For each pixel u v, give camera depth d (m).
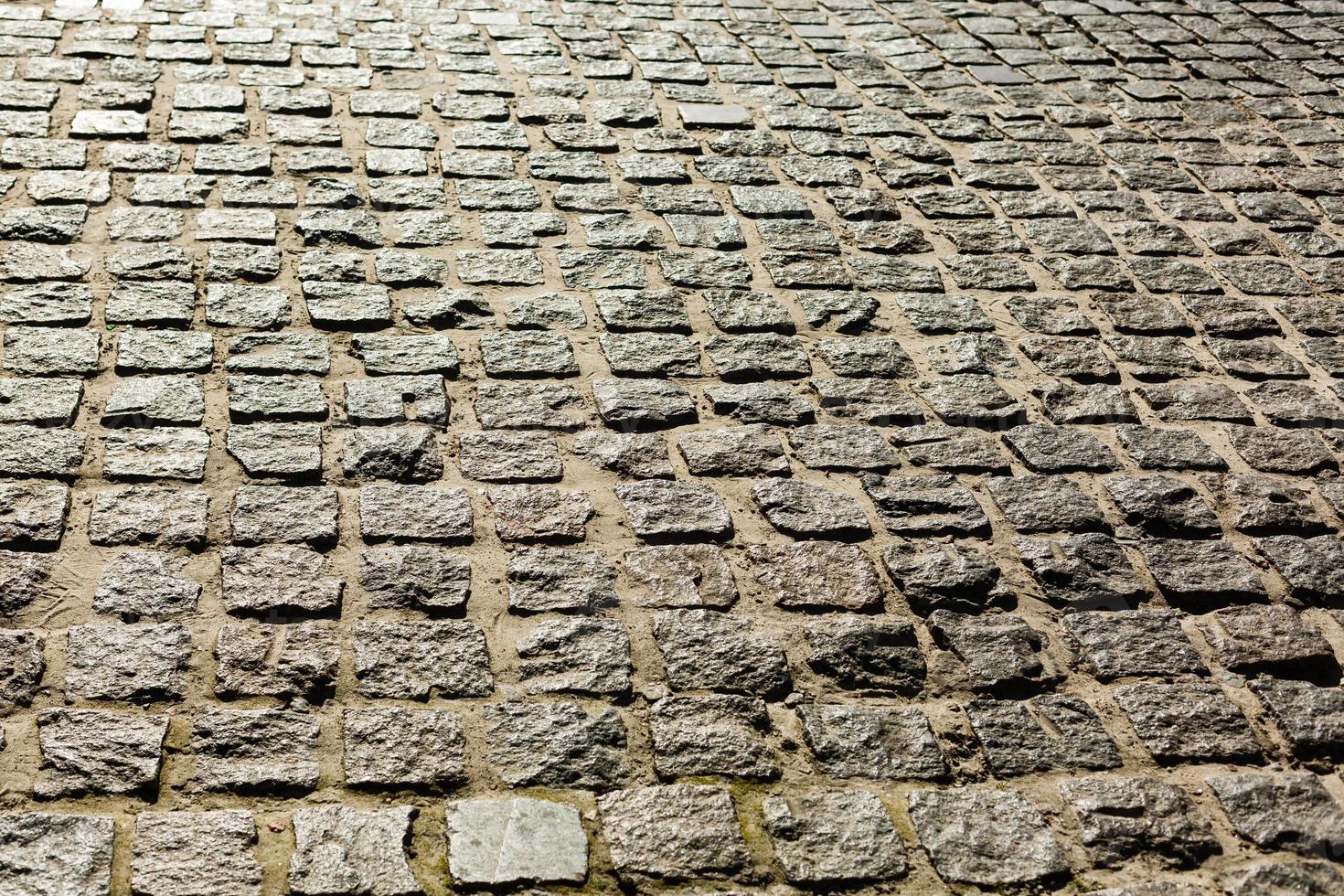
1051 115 7.57
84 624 3.57
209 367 4.68
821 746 3.42
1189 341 5.50
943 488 4.48
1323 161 7.20
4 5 7.63
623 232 5.89
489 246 5.66
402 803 3.16
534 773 3.28
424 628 3.68
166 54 7.23
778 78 7.82
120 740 3.23
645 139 6.83
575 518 4.16
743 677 3.62
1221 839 3.26
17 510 3.93
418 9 8.38
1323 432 4.98
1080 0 9.60
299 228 5.62
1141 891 3.10
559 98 7.23
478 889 2.96
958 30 8.86
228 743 3.26
